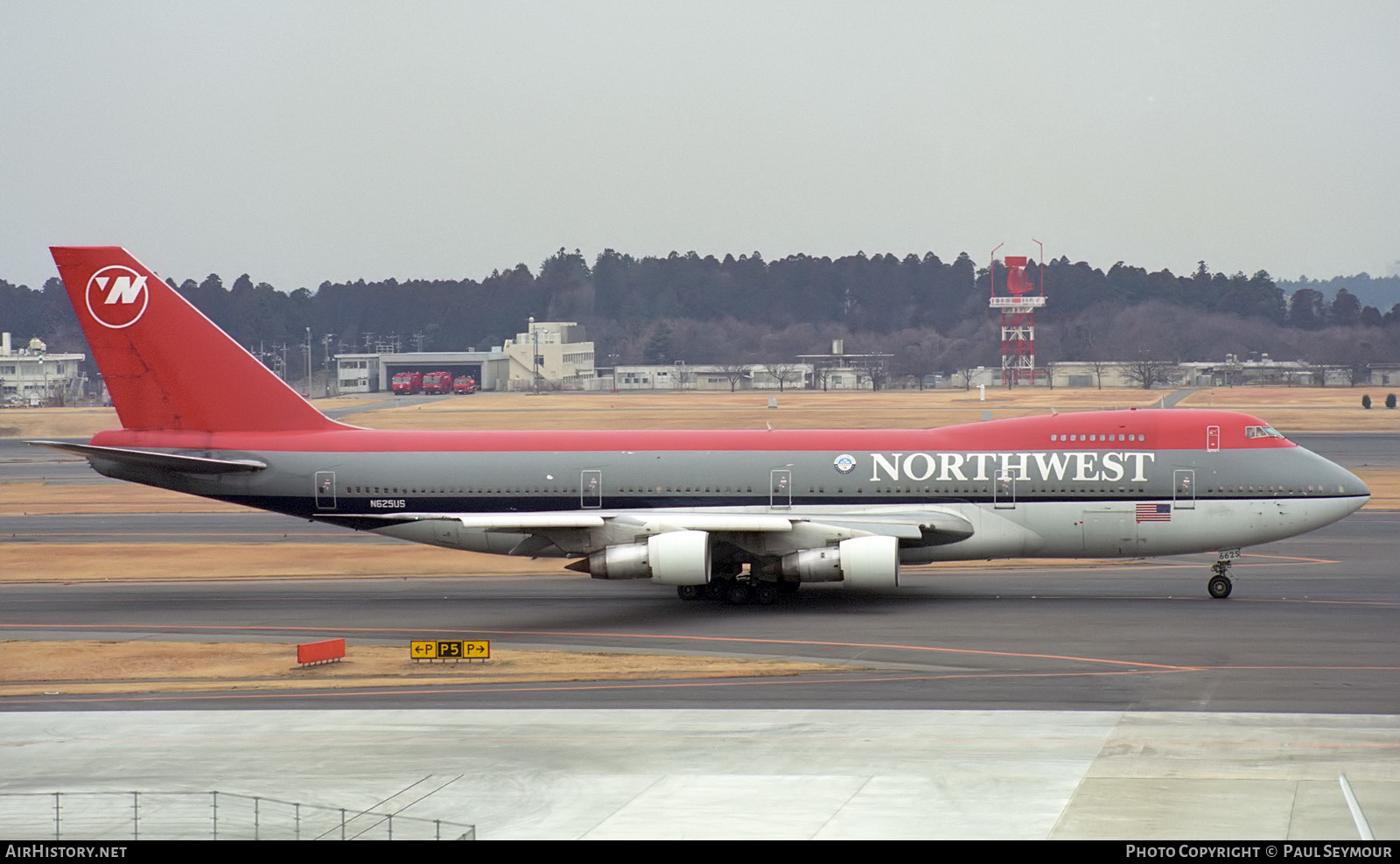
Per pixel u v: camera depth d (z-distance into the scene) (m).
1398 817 103.31
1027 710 137.50
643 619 196.25
